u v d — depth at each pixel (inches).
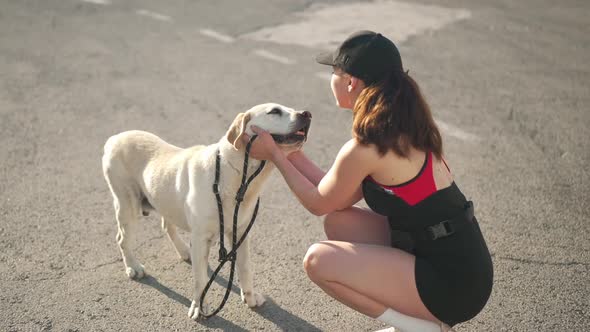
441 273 102.0
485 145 207.5
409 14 347.3
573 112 233.0
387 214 104.8
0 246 147.4
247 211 121.7
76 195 171.8
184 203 122.6
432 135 99.8
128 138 134.6
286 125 111.2
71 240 151.6
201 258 122.8
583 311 128.6
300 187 109.0
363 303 108.0
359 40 102.7
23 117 216.5
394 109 97.3
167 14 334.0
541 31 324.8
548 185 183.0
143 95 237.3
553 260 146.6
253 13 340.5
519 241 154.6
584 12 358.9
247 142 112.7
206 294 132.5
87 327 122.0
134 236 144.3
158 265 144.5
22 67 258.5
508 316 127.2
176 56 276.7
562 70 273.7
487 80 261.1
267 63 272.4
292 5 358.6
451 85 255.0
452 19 341.4
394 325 107.1
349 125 219.5
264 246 151.9
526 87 255.1
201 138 205.2
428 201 100.3
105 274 139.9
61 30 303.4
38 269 139.8
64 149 197.0
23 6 337.1
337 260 106.9
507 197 176.1
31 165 186.5
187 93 240.4
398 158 98.5
